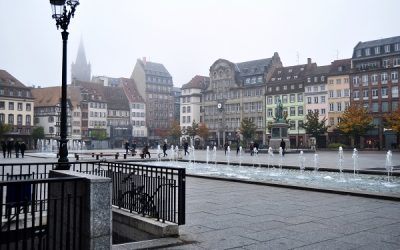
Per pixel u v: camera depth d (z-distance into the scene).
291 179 19.47
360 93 84.06
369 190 15.36
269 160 36.03
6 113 91.56
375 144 81.19
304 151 58.91
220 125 109.56
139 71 130.88
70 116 107.44
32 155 48.69
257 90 102.50
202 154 54.81
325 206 10.86
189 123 119.06
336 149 73.25
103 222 5.84
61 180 5.56
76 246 6.12
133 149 48.22
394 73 79.88
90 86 117.50
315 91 91.00
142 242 7.00
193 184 16.41
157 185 8.49
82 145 101.44
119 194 9.68
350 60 88.75
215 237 7.43
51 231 7.22
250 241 7.14
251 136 90.00
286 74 98.94
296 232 7.82
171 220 8.09
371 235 7.58
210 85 113.12
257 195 13.06
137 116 125.50
